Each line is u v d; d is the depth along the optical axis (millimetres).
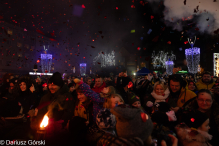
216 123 2221
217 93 2537
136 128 1270
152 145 1576
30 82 3438
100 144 1499
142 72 9617
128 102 3053
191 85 4383
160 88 2781
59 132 2670
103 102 2498
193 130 1767
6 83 4520
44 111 2895
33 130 2799
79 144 2234
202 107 2291
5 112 2854
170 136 1691
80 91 2664
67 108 2973
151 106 2600
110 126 1612
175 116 1902
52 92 3068
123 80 3660
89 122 2424
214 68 21891
